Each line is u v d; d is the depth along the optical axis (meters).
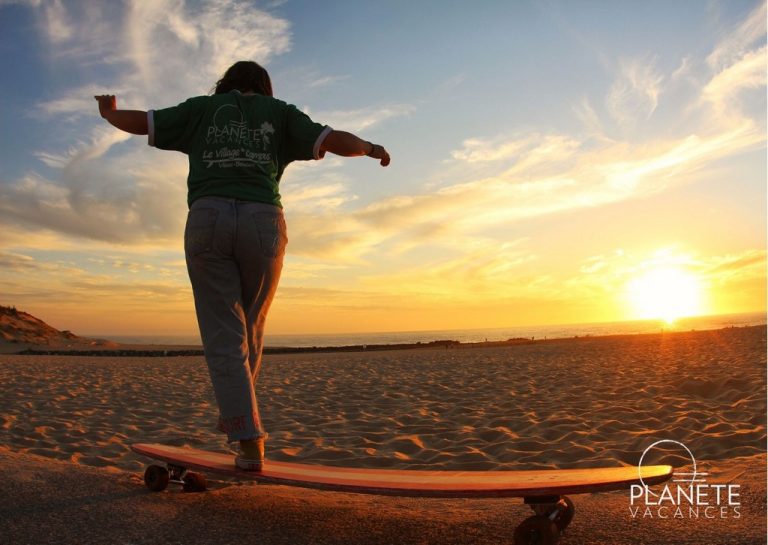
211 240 2.19
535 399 7.21
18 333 35.69
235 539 1.97
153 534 2.01
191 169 2.31
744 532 1.87
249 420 2.20
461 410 6.57
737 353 12.17
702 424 5.11
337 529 2.08
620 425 5.28
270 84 2.58
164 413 6.75
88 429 5.61
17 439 5.06
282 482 2.09
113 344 39.00
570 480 1.91
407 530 2.08
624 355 13.59
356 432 5.49
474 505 2.44
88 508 2.25
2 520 2.12
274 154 2.36
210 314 2.24
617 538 1.92
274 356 21.48
